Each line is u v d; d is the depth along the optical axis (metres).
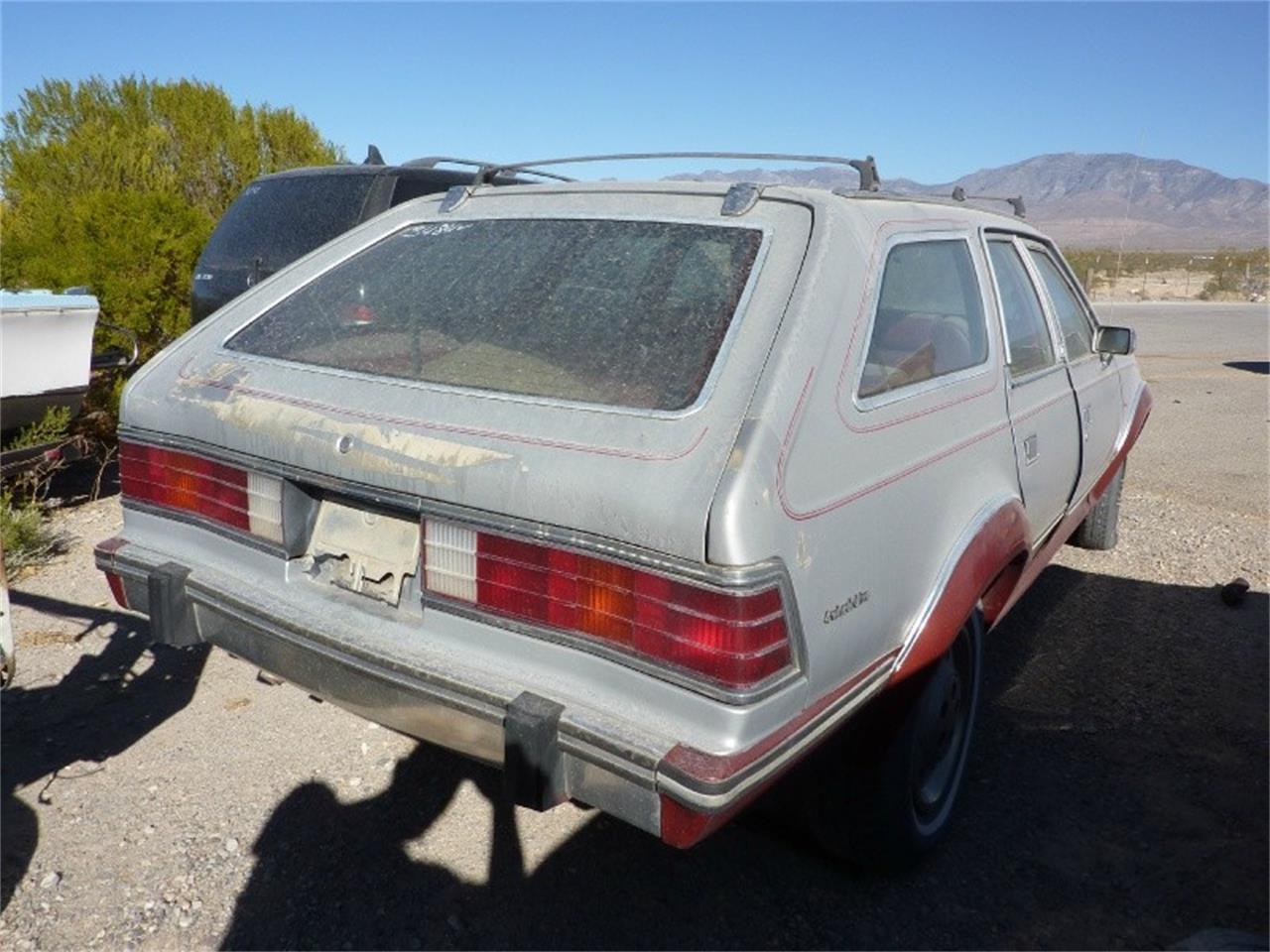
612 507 2.19
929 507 2.75
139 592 3.05
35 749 3.64
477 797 3.41
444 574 2.46
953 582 2.82
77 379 5.99
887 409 2.61
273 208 6.72
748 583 2.09
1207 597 5.33
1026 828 3.35
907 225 3.04
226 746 3.69
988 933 2.88
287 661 2.76
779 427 2.24
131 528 3.15
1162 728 3.99
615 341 2.60
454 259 3.16
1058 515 4.16
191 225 7.78
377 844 3.17
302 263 3.41
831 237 2.65
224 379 2.98
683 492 2.14
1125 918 2.94
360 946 2.75
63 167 9.95
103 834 3.18
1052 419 3.79
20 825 3.21
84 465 7.42
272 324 3.19
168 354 3.21
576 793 2.27
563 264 2.94
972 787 3.57
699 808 2.07
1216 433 9.80
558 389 2.51
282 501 2.76
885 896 3.02
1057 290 4.46
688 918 2.90
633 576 2.18
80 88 11.74
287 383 2.87
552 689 2.32
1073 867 3.17
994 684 4.33
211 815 3.29
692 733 2.15
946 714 3.16
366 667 2.54
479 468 2.37
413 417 2.56
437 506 2.44
